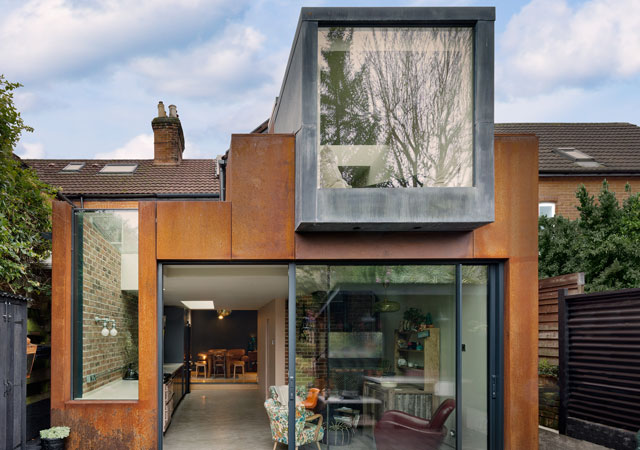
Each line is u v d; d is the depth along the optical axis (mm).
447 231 5852
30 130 7375
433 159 5422
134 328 5832
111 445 5535
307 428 5762
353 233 5816
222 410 10797
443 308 5938
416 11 5309
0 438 4938
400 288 5930
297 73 5684
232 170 5805
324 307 5852
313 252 5770
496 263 5980
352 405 5812
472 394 5879
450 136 5438
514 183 5910
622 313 5145
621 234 7707
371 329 5883
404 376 5859
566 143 12406
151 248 5695
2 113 7031
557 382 6336
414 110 5438
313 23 5301
